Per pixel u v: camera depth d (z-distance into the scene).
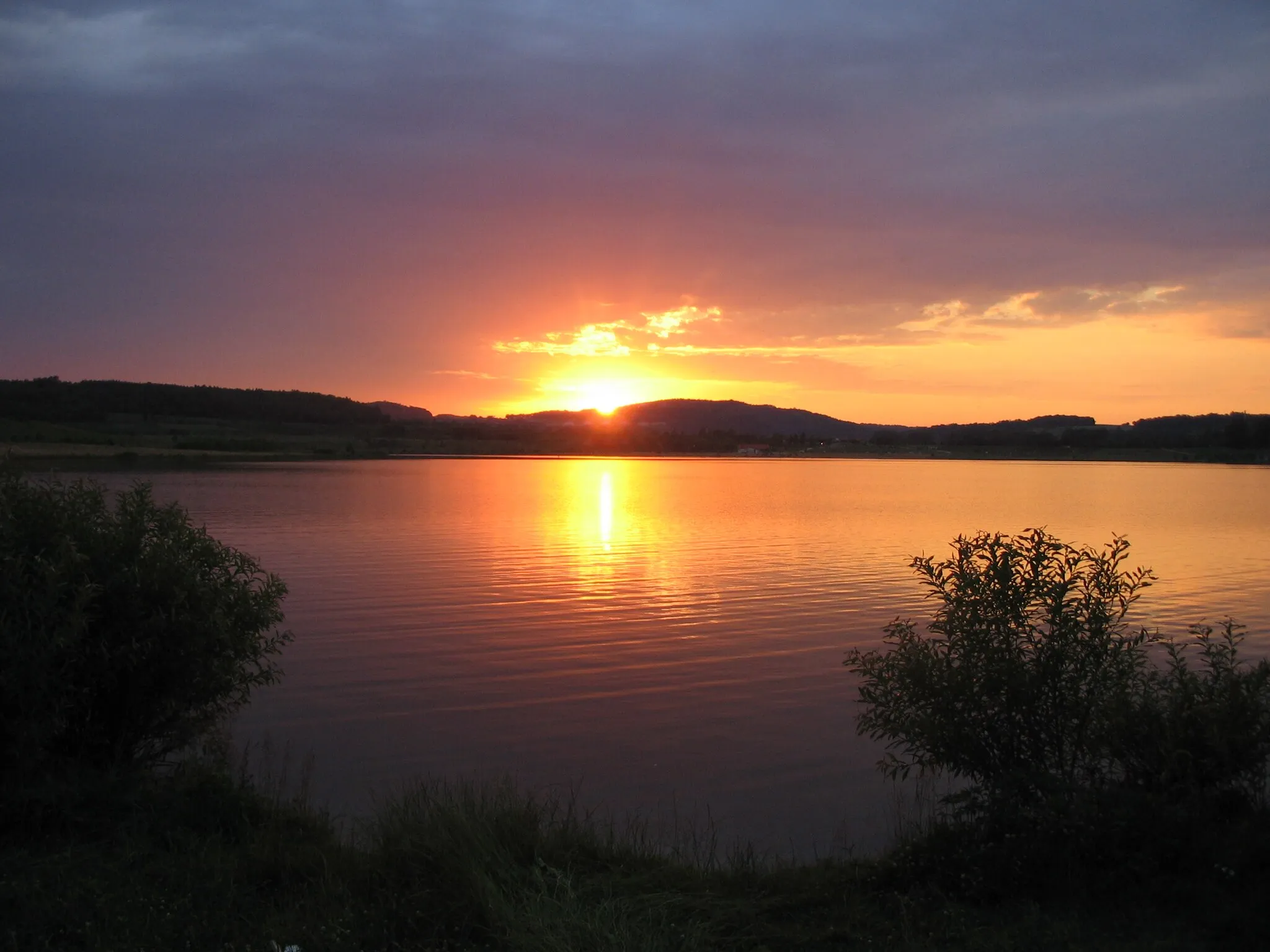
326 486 58.88
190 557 6.88
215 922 4.48
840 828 7.55
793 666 13.40
